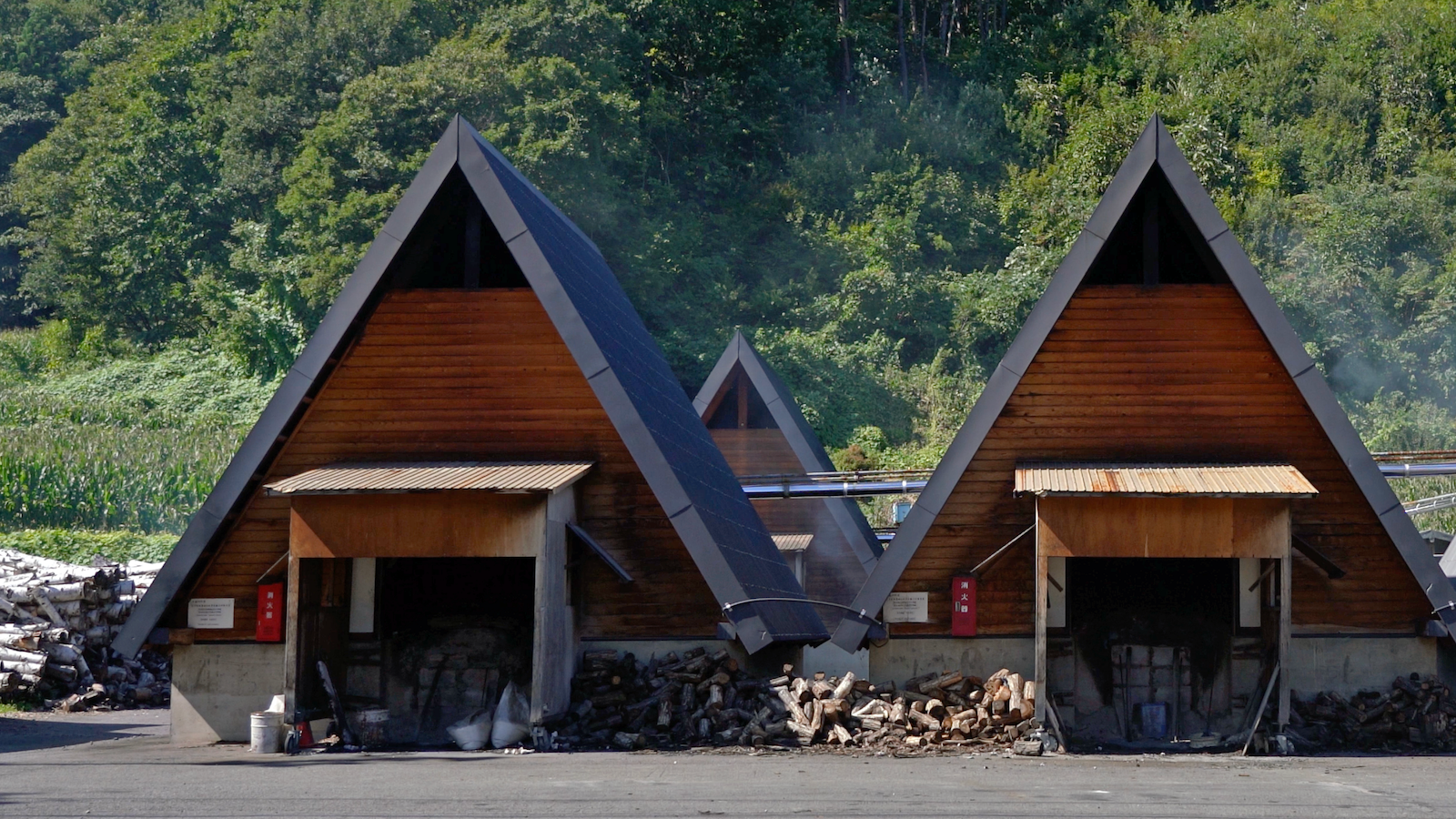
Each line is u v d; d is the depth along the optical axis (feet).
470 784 41.98
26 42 268.21
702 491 60.29
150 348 203.31
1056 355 59.82
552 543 55.01
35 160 229.86
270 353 182.80
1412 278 188.34
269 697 59.62
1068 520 54.60
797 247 204.74
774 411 96.78
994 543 59.67
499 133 166.81
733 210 214.48
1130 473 56.24
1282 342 57.21
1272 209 200.85
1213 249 57.57
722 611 58.03
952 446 59.57
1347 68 247.09
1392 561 58.39
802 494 81.66
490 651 60.90
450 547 53.93
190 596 60.34
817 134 229.86
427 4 199.31
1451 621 55.77
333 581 59.62
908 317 189.78
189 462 135.95
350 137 170.81
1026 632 59.62
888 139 226.58
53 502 127.44
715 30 236.43
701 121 228.22
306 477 55.98
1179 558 62.59
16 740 61.00
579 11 189.98
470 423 59.93
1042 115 231.91
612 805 37.35
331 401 60.23
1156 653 60.70
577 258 67.72
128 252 203.82
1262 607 59.88
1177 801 39.11
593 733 55.77
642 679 58.08
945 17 264.31
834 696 56.03
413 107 170.71
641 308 184.85
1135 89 244.63
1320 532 58.75
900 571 59.06
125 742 60.39
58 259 212.64
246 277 192.65
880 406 176.24
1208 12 276.00
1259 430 58.85
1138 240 64.23
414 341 60.39
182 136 211.61
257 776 44.57
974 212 210.38
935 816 35.83
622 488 59.62
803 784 42.16
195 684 59.88
